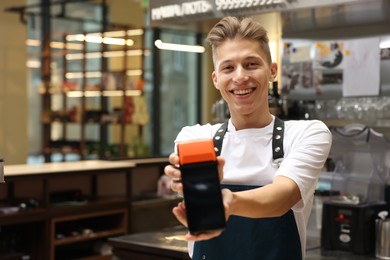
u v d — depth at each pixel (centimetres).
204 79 1003
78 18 930
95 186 533
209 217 114
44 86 849
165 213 537
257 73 162
